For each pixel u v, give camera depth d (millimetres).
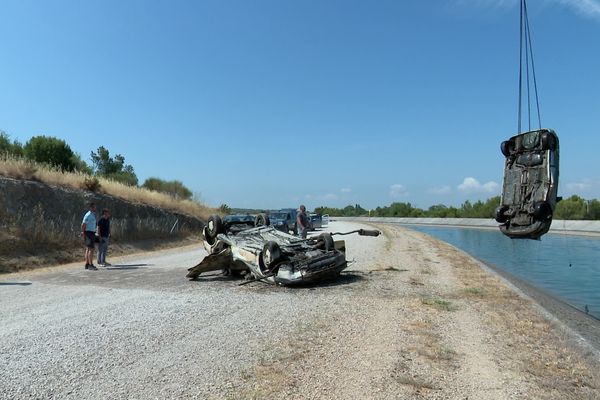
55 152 34562
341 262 12727
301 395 5309
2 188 21188
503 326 8477
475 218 65938
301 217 18203
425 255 21172
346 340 7391
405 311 9406
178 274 15039
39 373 5949
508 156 8023
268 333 7750
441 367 6270
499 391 5527
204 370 6055
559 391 5590
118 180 42156
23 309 9539
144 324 8273
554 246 31703
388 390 5477
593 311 11898
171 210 33594
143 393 5352
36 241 19734
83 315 8953
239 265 13977
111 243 23922
